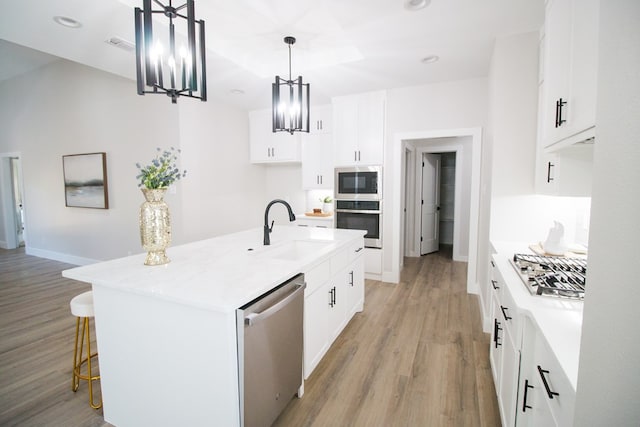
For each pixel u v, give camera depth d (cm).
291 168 541
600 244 51
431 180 593
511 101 256
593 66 116
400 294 378
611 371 50
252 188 529
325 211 496
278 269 172
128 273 165
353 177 431
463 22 237
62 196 518
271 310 144
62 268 489
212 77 341
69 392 202
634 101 47
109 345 163
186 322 139
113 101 445
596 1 115
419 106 388
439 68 329
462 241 538
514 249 231
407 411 183
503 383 165
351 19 234
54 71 497
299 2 226
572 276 156
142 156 427
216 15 244
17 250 615
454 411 183
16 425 175
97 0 191
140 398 158
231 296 132
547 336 102
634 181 47
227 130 471
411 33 255
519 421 132
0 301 357
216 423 139
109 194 466
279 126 273
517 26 241
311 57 327
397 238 416
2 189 614
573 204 245
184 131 402
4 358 242
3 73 530
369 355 243
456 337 271
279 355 162
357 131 423
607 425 51
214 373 136
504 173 260
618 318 49
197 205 424
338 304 253
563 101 149
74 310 183
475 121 362
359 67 324
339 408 186
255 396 145
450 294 377
